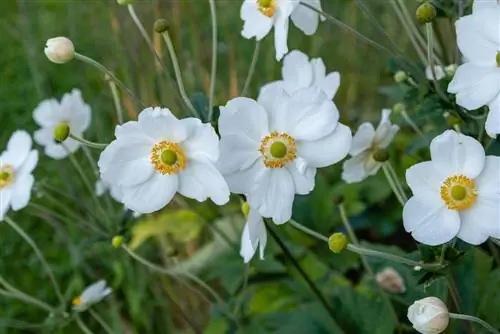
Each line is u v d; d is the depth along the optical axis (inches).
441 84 37.7
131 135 34.0
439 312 32.8
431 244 32.9
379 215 48.3
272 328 41.9
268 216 33.5
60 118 42.3
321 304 40.8
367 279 41.7
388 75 52.6
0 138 62.4
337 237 34.4
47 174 56.7
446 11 38.8
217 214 50.7
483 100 33.6
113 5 51.4
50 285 52.2
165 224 50.0
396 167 48.0
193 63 53.6
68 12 67.6
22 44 67.2
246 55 56.7
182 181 34.0
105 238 42.1
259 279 44.3
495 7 33.9
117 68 55.3
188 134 33.7
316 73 36.6
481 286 38.9
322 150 33.4
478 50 33.9
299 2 36.2
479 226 32.8
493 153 36.1
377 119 54.6
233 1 57.3
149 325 48.7
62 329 48.7
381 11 58.0
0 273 52.7
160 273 50.7
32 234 55.2
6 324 48.3
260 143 33.6
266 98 33.7
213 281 49.2
